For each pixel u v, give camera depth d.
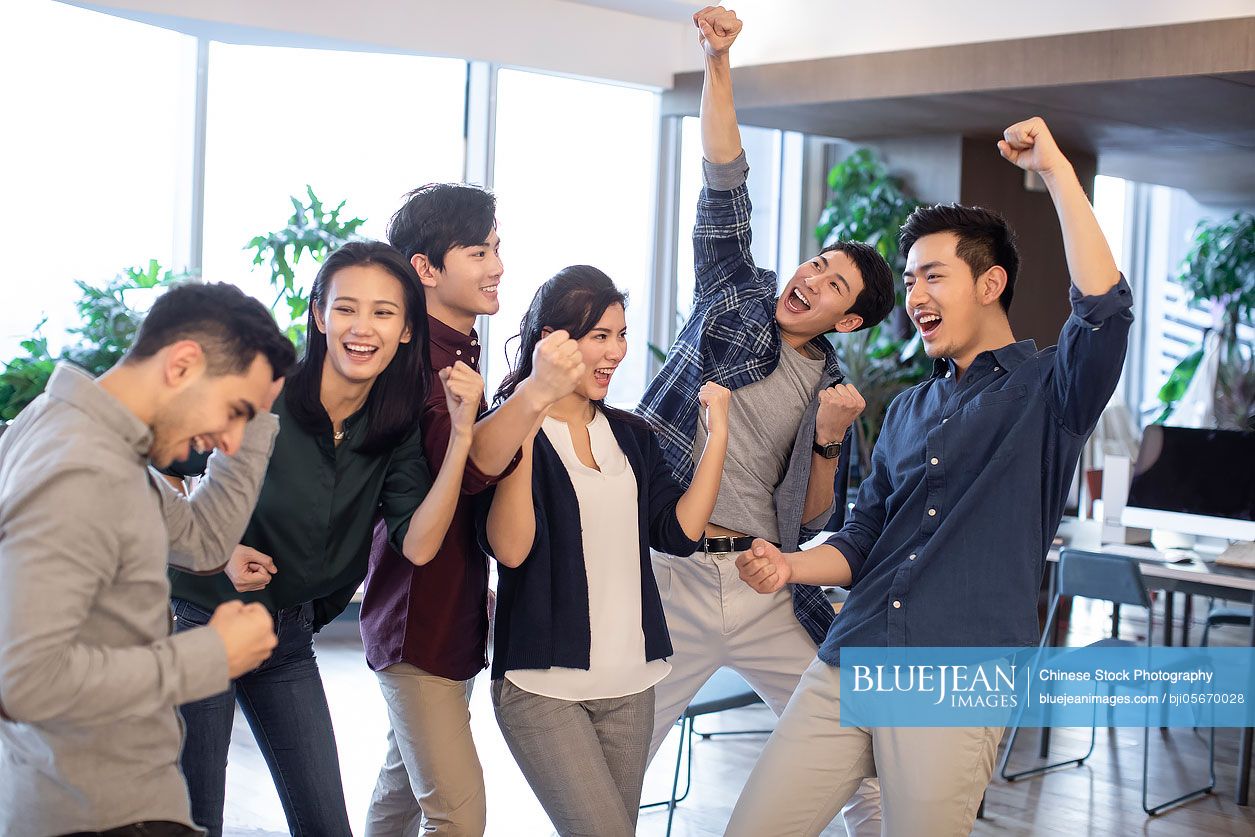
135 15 5.02
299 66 5.84
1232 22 4.91
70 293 5.35
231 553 1.93
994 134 6.93
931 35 5.87
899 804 2.31
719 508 2.93
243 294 1.62
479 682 5.46
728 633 2.97
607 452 2.41
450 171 6.33
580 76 6.38
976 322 2.36
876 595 2.36
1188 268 9.95
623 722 2.37
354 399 2.16
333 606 2.34
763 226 7.84
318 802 2.28
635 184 7.01
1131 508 5.00
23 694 1.39
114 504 1.49
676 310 7.26
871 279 2.94
